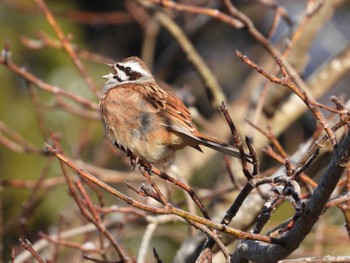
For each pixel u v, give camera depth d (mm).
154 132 8852
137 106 8906
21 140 11141
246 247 6809
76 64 10633
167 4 10102
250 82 14250
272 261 6539
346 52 12219
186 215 6285
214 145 8016
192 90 16812
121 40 18547
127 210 9102
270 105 11891
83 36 16766
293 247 6359
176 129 8680
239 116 13711
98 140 14664
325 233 11578
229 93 18031
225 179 11711
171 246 14523
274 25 10531
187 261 9617
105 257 8922
